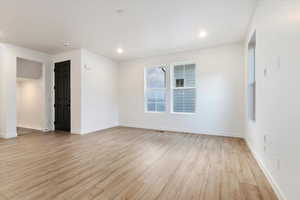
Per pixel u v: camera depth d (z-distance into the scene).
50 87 5.13
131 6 2.48
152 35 3.65
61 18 2.86
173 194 1.72
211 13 2.71
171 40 3.96
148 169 2.34
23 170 2.28
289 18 1.48
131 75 5.80
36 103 5.27
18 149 3.23
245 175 2.15
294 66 1.39
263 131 2.27
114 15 2.76
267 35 2.07
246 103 3.73
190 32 3.50
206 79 4.56
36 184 1.90
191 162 2.60
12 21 2.95
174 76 5.16
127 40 3.96
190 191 1.78
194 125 4.76
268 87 2.06
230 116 4.29
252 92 3.13
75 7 2.50
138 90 5.68
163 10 2.60
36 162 2.57
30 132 4.82
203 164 2.52
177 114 5.02
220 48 4.38
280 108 1.68
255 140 2.76
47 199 1.62
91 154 2.96
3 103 4.11
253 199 1.64
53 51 4.81
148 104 5.63
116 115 5.95
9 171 2.25
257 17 2.50
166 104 5.19
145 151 3.14
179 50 4.76
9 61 4.16
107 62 5.51
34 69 4.98
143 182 1.97
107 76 5.50
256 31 2.59
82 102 4.58
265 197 1.67
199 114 4.68
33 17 2.80
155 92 5.51
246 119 3.74
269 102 2.02
